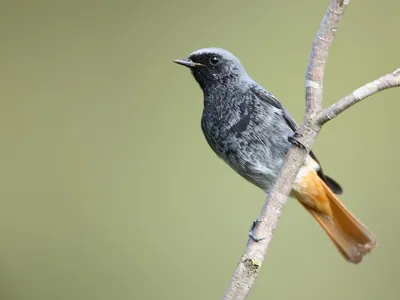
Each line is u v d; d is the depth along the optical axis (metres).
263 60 12.61
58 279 11.42
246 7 13.04
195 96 12.75
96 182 12.30
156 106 12.83
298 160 6.20
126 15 13.36
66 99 13.10
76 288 11.34
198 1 13.25
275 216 6.16
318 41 6.20
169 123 12.68
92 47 13.33
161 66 13.09
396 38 12.62
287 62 12.52
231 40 12.86
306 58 12.48
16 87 13.12
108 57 13.27
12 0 13.48
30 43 13.36
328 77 12.51
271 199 6.19
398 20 12.70
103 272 11.45
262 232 6.13
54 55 13.30
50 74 13.21
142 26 13.29
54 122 12.94
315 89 6.20
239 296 6.01
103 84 13.12
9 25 13.44
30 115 12.95
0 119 12.91
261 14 12.95
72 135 12.78
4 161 12.60
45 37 13.38
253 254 6.07
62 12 13.46
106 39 13.33
